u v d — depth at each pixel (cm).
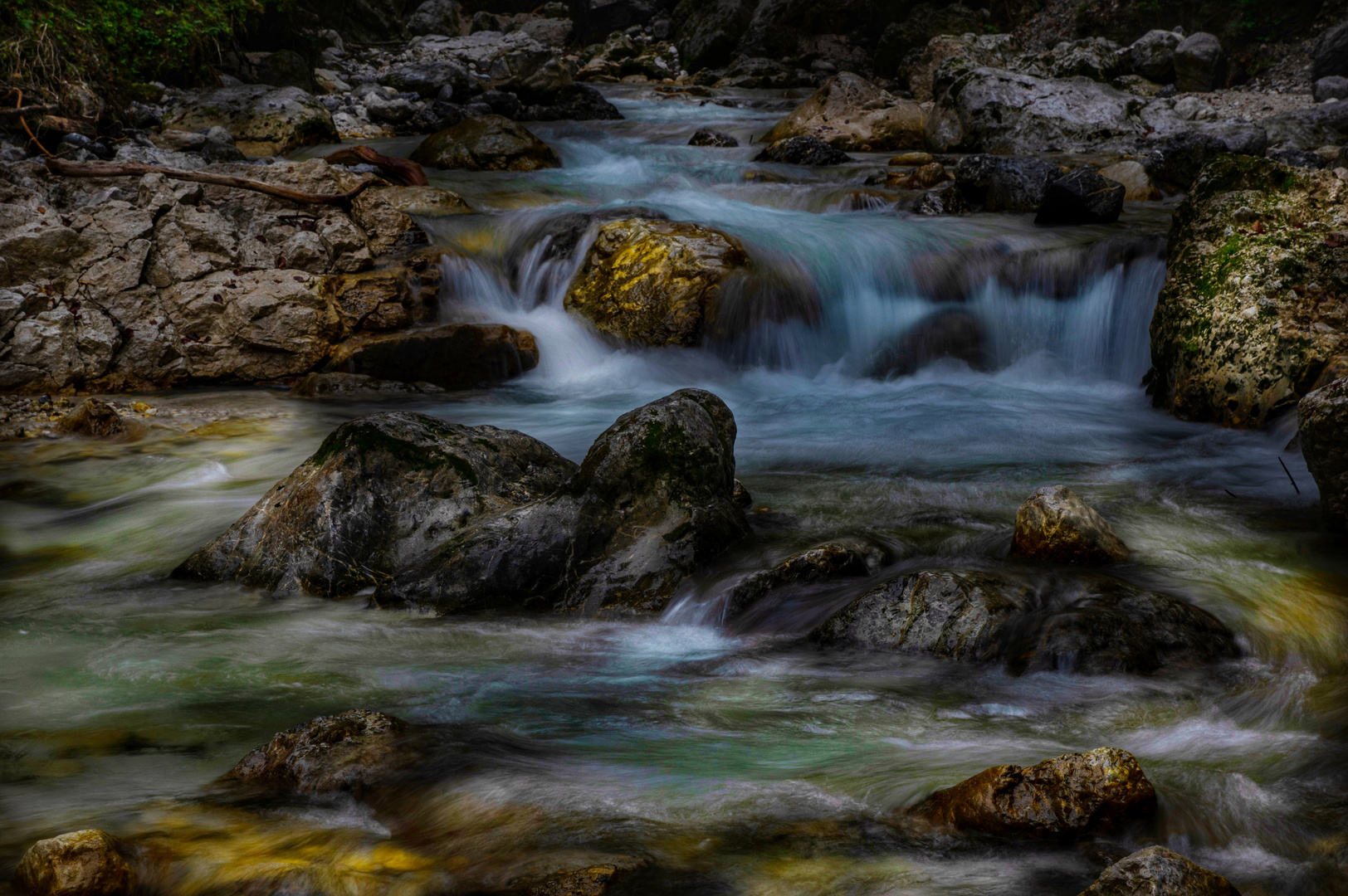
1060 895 253
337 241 999
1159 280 952
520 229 1098
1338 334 732
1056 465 679
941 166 1348
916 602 427
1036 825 278
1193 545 520
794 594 462
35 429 778
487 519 502
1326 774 313
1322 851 270
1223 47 2062
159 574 527
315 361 939
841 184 1338
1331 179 826
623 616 468
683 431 511
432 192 1141
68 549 566
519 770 316
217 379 926
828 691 386
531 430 795
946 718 362
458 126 1467
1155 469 665
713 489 513
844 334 1020
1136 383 938
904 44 2452
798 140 1513
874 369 984
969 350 998
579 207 1195
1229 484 632
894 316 1027
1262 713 362
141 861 270
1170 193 1345
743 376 977
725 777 314
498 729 353
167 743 350
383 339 934
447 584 478
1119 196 1109
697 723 359
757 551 502
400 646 437
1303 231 792
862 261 1046
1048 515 489
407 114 1817
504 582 479
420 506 514
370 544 502
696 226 1043
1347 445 526
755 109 2167
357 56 2456
